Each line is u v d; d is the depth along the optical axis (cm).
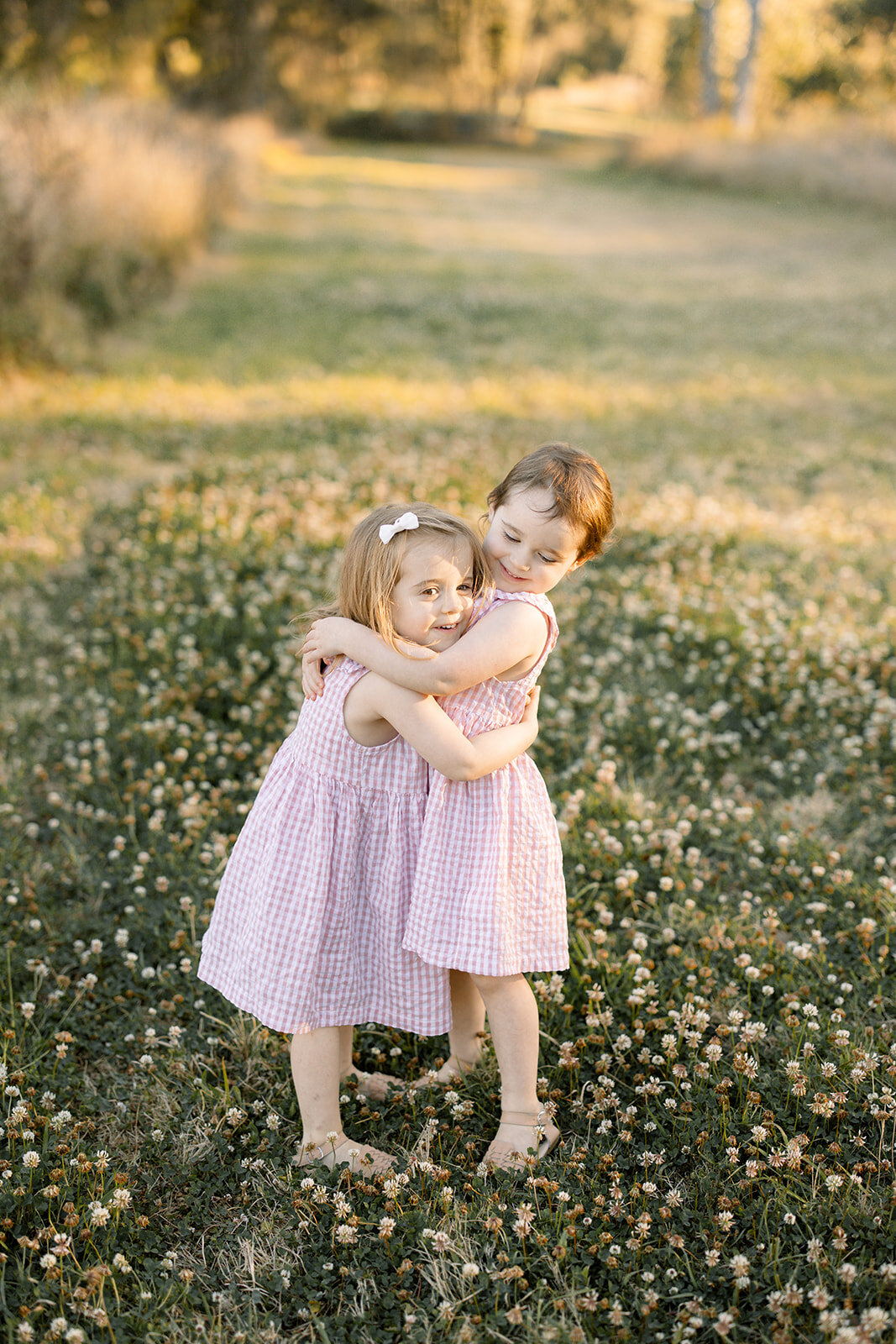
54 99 1209
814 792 399
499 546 228
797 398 997
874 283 1573
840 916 322
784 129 2912
